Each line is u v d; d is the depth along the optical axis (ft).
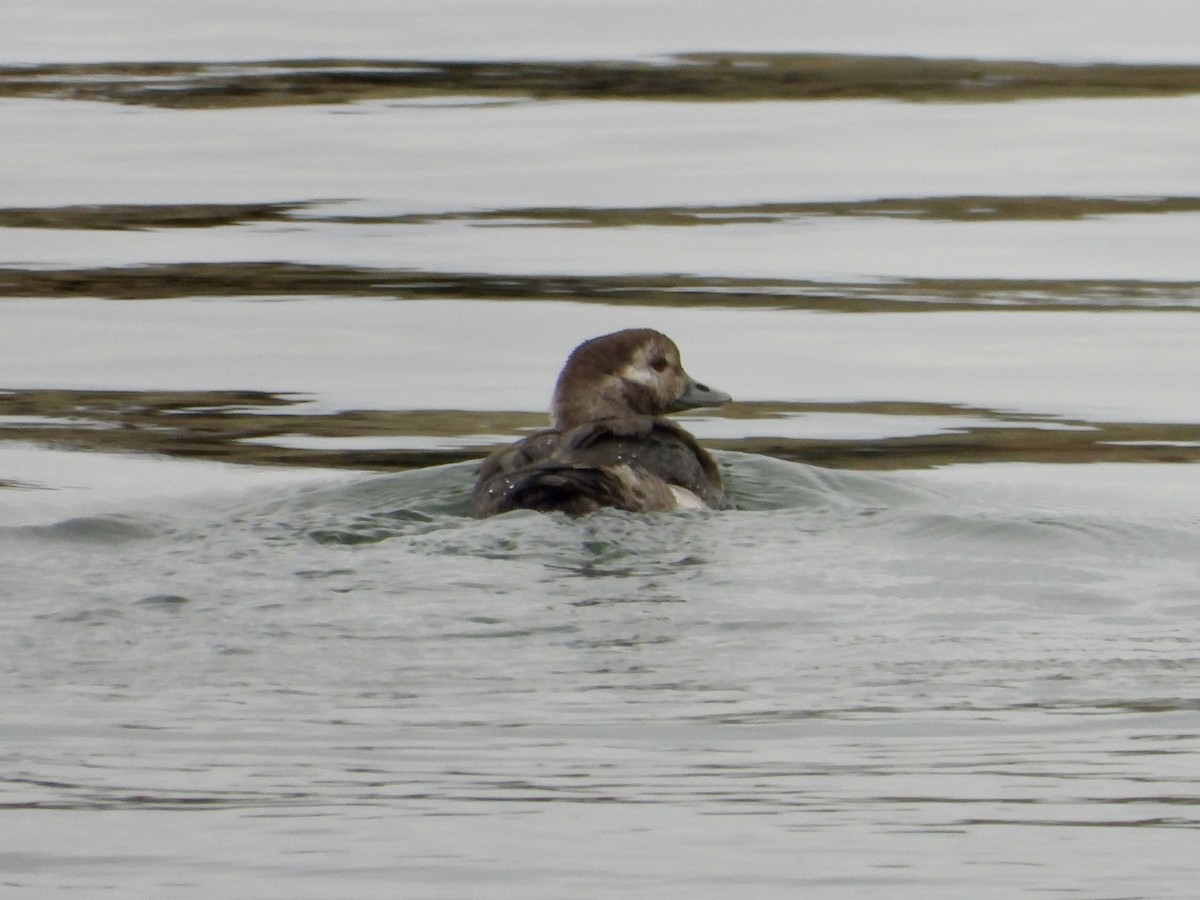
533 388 64.23
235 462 59.41
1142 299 71.82
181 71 94.58
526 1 106.42
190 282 72.95
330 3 107.65
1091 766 31.48
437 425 61.93
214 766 31.17
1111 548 44.34
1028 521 45.62
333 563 42.34
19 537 45.83
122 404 63.57
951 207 78.64
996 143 86.33
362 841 28.50
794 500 51.52
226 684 35.04
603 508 44.70
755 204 78.64
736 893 26.94
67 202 79.15
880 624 38.86
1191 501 54.44
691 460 47.96
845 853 28.25
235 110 91.45
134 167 83.25
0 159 84.28
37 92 92.68
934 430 61.46
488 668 35.86
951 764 31.53
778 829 29.07
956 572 42.32
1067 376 65.82
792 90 92.22
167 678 35.29
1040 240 76.48
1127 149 85.10
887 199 79.51
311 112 91.25
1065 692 34.94
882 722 33.37
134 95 92.48
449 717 33.47
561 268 73.26
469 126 88.69
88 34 101.65
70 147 85.81
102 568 42.55
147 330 70.08
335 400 63.72
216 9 106.63
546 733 32.86
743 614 39.04
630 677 35.70
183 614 38.91
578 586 40.78
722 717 33.53
